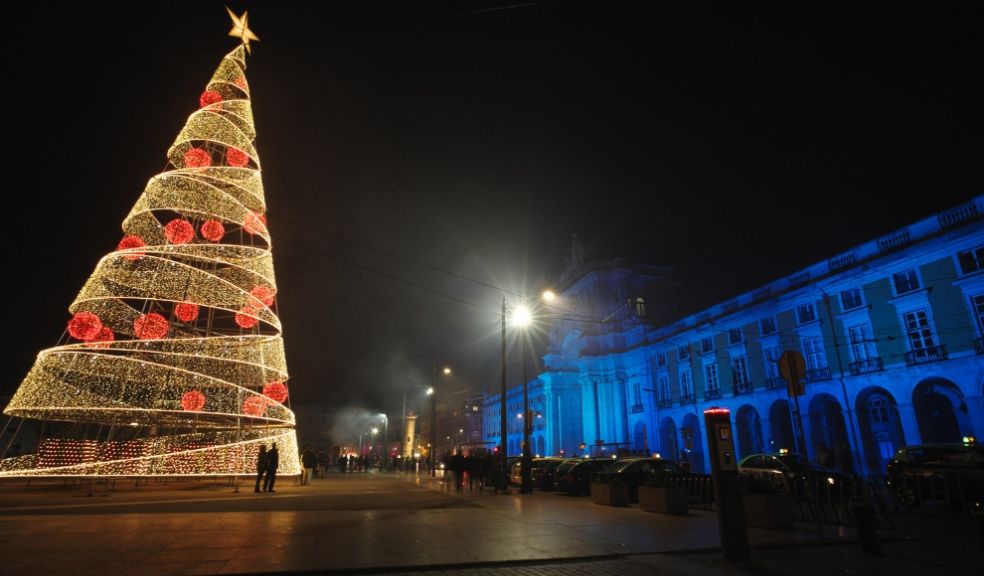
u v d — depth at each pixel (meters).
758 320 37.72
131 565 6.90
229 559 7.28
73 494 17.30
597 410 56.84
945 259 26.52
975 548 8.75
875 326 29.36
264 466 18.98
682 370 45.81
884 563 7.60
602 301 59.31
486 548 8.33
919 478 14.66
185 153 21.77
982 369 24.30
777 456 17.36
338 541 8.71
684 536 9.64
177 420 21.61
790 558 7.97
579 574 6.94
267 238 22.69
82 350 17.72
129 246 19.52
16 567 6.74
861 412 29.78
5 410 17.41
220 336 20.72
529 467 21.30
